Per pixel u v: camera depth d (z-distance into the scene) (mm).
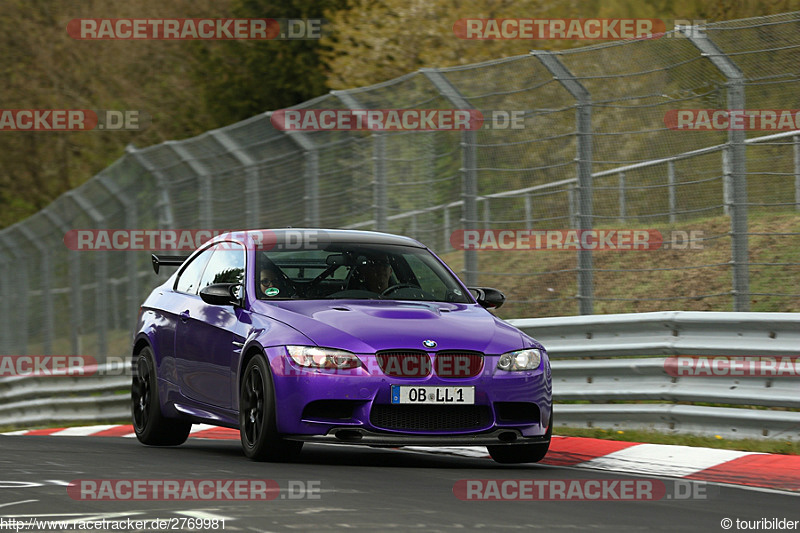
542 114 31641
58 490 16891
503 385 20719
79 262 49344
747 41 28594
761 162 35250
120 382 41781
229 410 22719
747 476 20625
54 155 98562
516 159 32719
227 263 24594
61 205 50281
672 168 32812
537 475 19766
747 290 26719
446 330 21031
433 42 65625
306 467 20297
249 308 22656
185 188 41000
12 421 46406
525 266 37781
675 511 15867
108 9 97812
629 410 26531
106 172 45594
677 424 25734
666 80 29516
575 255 36938
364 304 22312
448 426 20484
